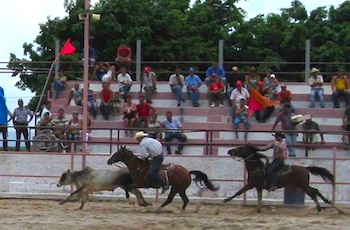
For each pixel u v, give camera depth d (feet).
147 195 84.84
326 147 86.02
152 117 97.30
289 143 91.09
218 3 143.33
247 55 132.77
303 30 131.34
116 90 108.47
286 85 108.99
